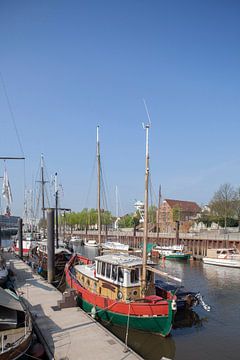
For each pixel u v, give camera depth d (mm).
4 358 12547
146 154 24047
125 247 39719
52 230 35250
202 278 41594
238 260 51594
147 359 17828
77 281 26984
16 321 15281
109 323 21297
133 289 21219
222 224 86500
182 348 19297
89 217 125812
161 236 79562
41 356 14891
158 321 19641
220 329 22469
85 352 14844
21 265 40562
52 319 19125
